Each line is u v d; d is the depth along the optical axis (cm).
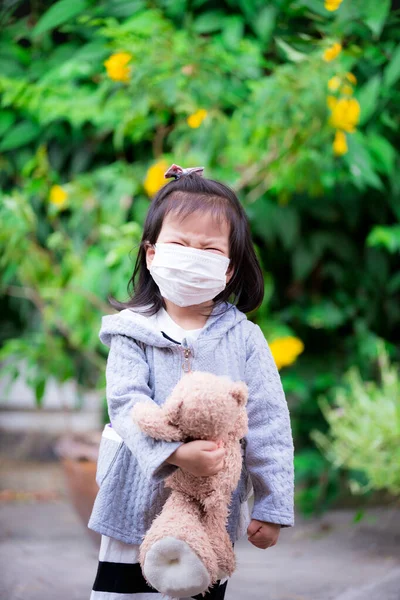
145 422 141
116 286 342
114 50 353
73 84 410
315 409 450
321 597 279
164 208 162
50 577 302
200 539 140
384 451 349
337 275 473
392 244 415
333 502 428
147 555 141
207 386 139
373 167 391
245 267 174
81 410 557
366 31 337
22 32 405
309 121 329
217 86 346
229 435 149
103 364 386
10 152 445
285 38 331
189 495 146
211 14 385
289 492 157
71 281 369
